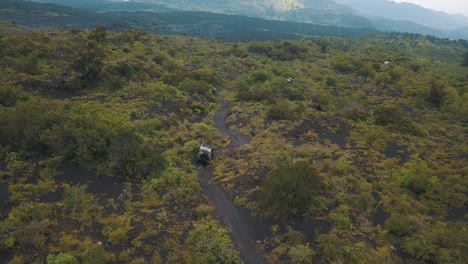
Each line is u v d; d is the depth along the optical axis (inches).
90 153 1302.9
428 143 2066.9
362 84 3686.0
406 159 1770.4
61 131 1314.0
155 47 4089.6
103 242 948.0
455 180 1536.7
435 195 1397.6
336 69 4244.6
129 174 1272.1
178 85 2691.9
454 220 1284.4
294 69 4065.0
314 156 1649.9
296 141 1876.2
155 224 1048.8
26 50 2564.0
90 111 1589.6
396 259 1018.7
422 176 1461.6
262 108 2477.9
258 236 1088.2
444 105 3201.3
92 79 2287.2
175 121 1958.7
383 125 2242.9
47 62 2551.7
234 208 1218.0
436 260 1019.9
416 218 1216.2
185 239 1010.1
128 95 2214.6
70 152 1298.0
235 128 2105.1
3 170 1186.0
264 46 5049.2
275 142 1819.6
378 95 3321.9
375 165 1601.9
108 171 1274.6
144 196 1180.5
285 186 1190.3
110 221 1027.3
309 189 1196.5
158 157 1347.2
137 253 926.4
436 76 4224.9
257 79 3334.2
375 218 1213.1
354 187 1373.0
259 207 1211.2
